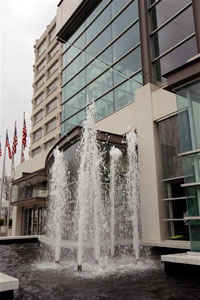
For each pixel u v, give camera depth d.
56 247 9.88
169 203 10.29
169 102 10.75
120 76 14.30
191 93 6.86
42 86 32.44
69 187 11.30
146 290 4.27
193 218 6.11
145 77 12.57
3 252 9.64
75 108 18.02
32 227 23.02
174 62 11.57
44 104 31.03
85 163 9.50
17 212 24.95
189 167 6.52
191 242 6.07
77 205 10.24
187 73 6.81
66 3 20.42
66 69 20.14
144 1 13.49
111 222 10.36
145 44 12.91
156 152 10.98
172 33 11.95
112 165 11.20
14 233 24.59
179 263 5.45
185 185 6.45
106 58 15.66
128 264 6.69
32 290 4.31
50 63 31.17
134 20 14.01
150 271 5.83
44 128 30.36
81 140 10.60
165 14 12.50
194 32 10.79
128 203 11.06
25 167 27.31
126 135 12.05
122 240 10.22
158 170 10.74
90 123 10.08
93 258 7.71
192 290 4.23
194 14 10.56
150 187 10.76
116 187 11.00
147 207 10.70
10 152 29.20
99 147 11.09
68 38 20.52
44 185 20.94
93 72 16.70
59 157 12.48
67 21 19.41
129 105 13.02
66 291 4.24
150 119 11.44
